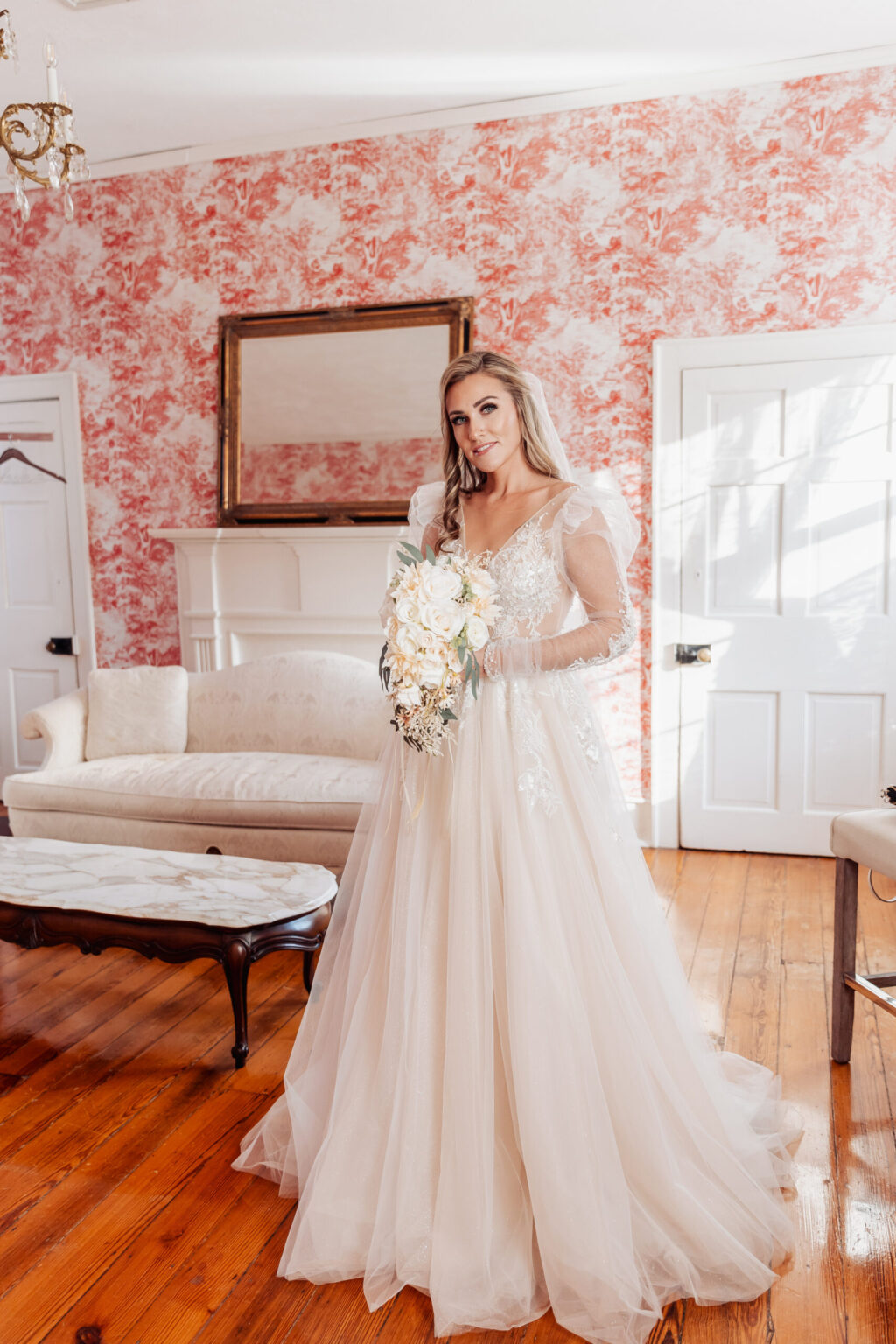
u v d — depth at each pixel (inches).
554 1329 65.8
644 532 176.1
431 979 71.7
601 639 72.5
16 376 211.3
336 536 183.8
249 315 193.0
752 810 175.6
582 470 175.8
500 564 74.6
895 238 158.6
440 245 180.9
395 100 171.6
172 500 204.8
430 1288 65.7
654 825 180.5
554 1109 67.1
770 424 167.3
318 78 161.5
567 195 172.9
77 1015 116.9
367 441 189.0
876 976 99.1
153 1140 90.0
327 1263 70.4
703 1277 69.4
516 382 76.9
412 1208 68.4
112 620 212.1
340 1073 74.8
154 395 203.2
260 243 191.9
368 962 77.1
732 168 164.4
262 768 150.5
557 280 175.0
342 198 185.5
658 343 169.9
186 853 124.0
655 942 78.2
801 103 159.9
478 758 73.4
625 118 168.2
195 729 170.7
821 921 141.3
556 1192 66.0
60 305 207.0
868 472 163.5
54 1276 72.1
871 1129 89.0
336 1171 72.0
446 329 182.1
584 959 71.1
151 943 103.3
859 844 93.4
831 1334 65.1
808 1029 108.6
